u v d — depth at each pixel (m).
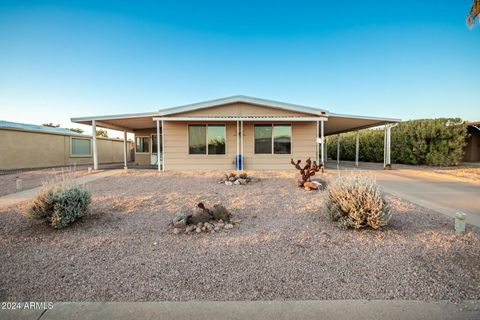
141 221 4.03
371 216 3.43
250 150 11.01
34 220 3.82
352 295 2.15
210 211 3.98
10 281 2.38
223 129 11.01
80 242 3.25
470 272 2.45
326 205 3.96
